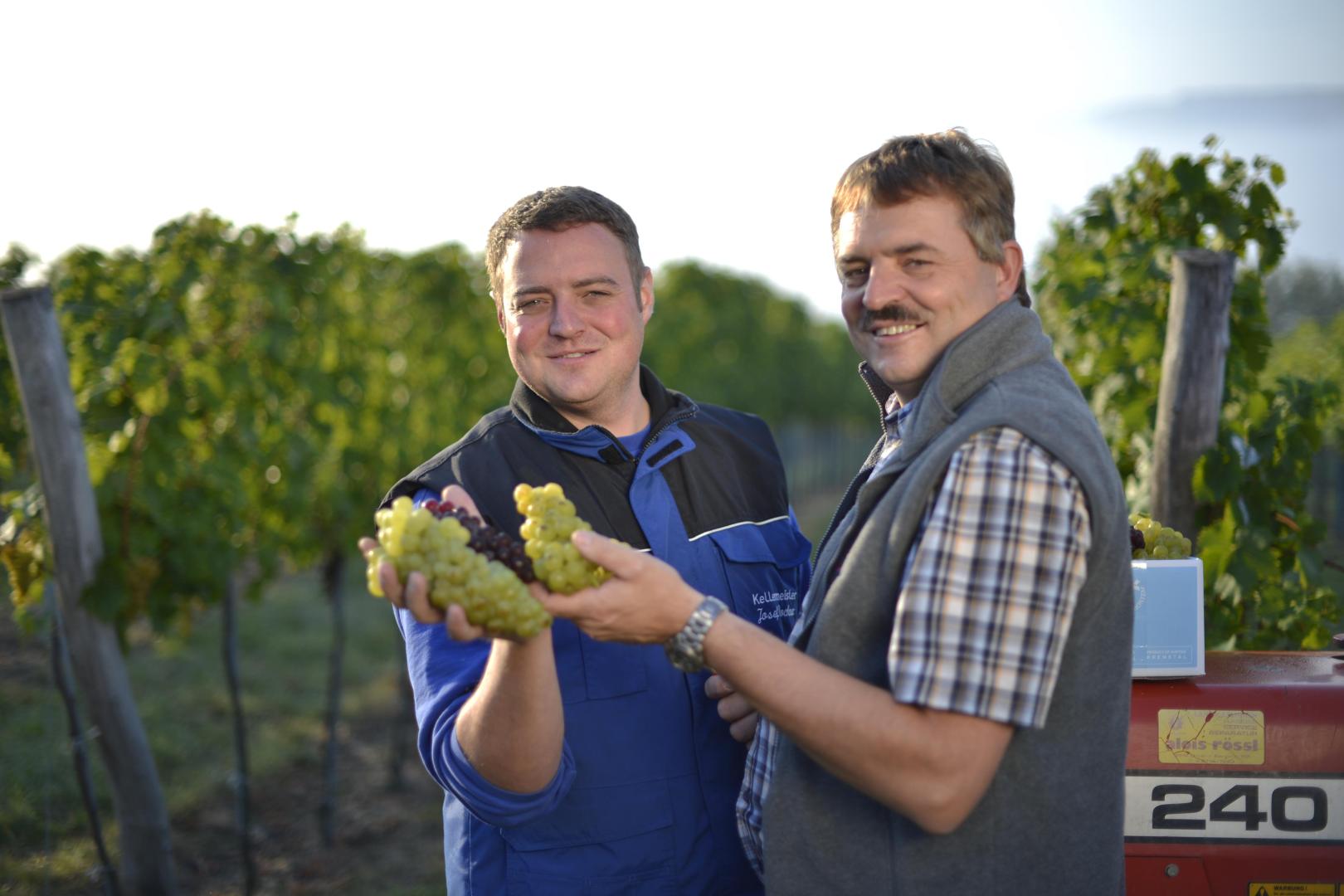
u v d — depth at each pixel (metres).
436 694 1.84
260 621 8.59
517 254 2.06
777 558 2.26
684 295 19.72
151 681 6.83
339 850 4.87
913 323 1.59
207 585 4.57
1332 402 3.46
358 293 6.31
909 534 1.46
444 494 1.66
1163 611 1.97
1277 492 3.39
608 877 1.91
